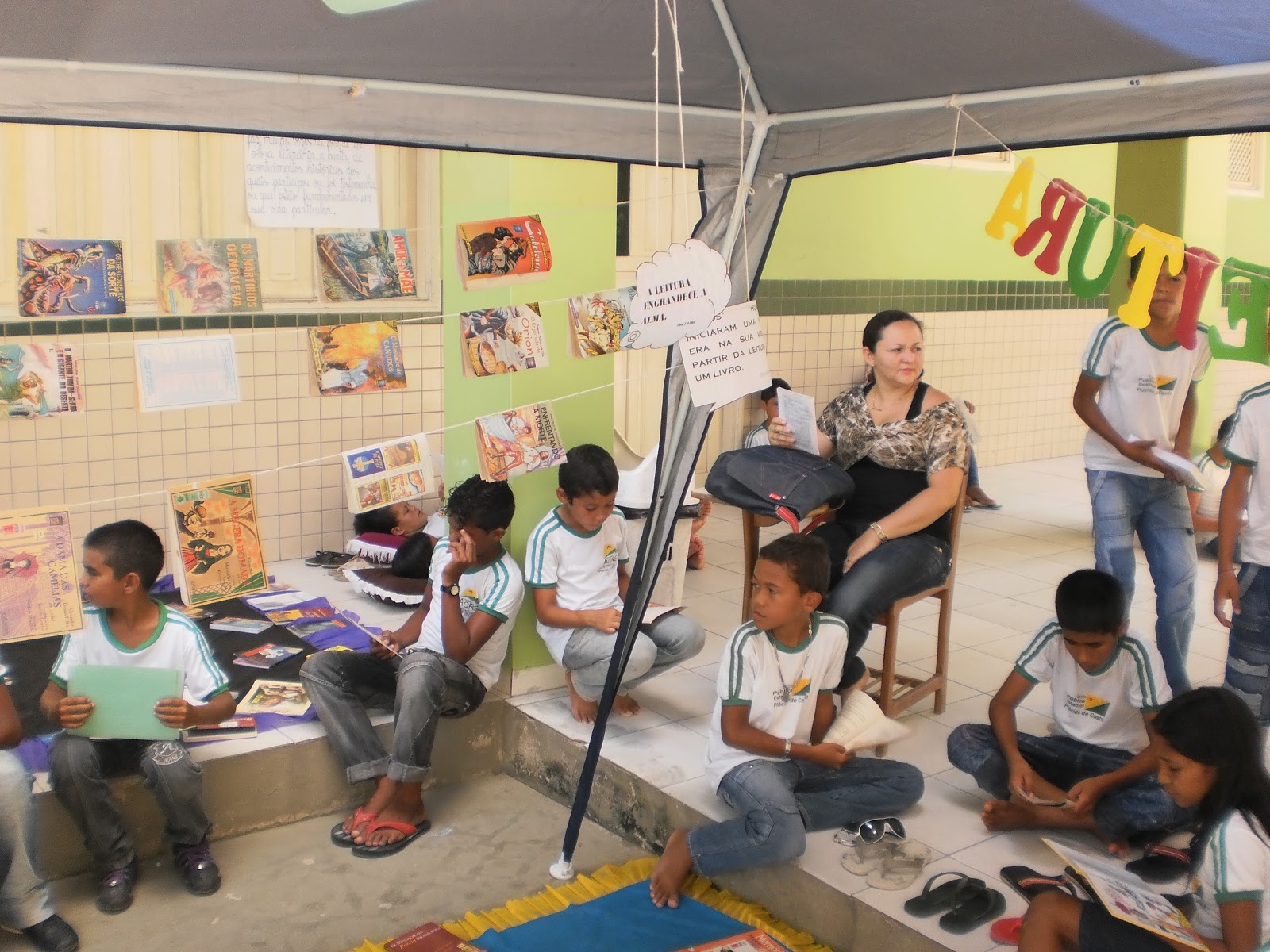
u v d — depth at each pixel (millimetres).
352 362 2660
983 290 8648
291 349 5320
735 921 3129
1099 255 9156
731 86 3143
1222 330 7465
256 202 2781
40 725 3746
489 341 2832
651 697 4238
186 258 2455
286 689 4102
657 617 4012
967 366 8695
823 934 3025
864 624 3695
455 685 3738
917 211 8062
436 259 5559
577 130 3084
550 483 4141
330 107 2771
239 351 5191
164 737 3223
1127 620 3266
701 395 2822
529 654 4219
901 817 3369
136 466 5039
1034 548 6598
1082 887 2549
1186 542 3971
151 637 3305
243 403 5254
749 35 2828
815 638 3324
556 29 2672
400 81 2816
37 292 2316
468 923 3176
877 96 3049
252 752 3646
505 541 4121
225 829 3635
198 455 5180
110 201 4801
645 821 3584
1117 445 3904
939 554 3842
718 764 3279
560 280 4016
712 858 3172
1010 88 2854
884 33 2680
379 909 3283
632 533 4176
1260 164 9922
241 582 2496
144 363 2432
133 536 3209
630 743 3834
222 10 2322
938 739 3912
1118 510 3992
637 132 3160
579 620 3846
